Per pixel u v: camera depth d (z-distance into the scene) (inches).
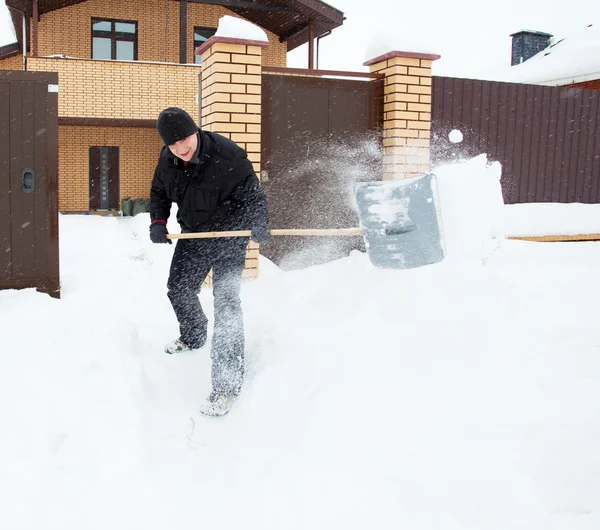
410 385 109.4
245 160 123.6
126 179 733.3
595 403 97.8
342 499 83.7
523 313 132.0
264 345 137.0
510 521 77.0
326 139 216.5
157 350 147.4
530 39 905.5
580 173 304.5
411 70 217.9
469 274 149.1
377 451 94.5
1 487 81.6
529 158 292.5
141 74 599.5
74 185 720.3
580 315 132.4
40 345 131.0
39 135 183.2
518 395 102.6
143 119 605.0
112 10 671.8
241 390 121.6
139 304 185.2
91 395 106.6
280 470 92.2
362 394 108.9
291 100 210.7
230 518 80.4
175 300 139.7
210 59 197.0
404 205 129.6
